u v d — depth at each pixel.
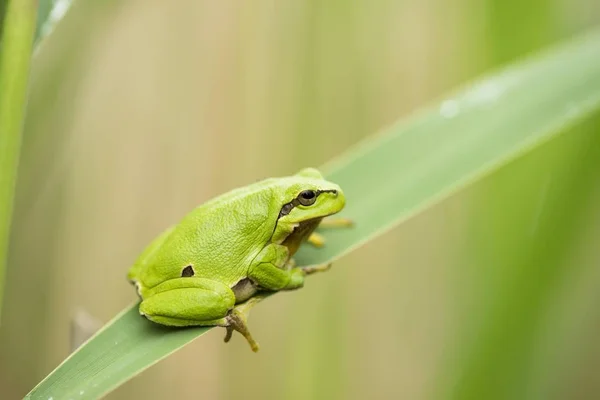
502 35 0.35
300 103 0.40
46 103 0.36
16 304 0.42
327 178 0.36
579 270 0.35
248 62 0.44
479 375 0.34
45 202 0.42
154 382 0.45
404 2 0.45
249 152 0.45
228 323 0.34
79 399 0.32
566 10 0.36
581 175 0.34
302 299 0.39
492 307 0.34
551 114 0.35
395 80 0.45
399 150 0.35
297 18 0.42
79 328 0.34
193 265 0.35
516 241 0.34
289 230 0.35
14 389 0.42
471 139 0.35
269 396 0.42
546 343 0.34
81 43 0.36
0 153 0.30
